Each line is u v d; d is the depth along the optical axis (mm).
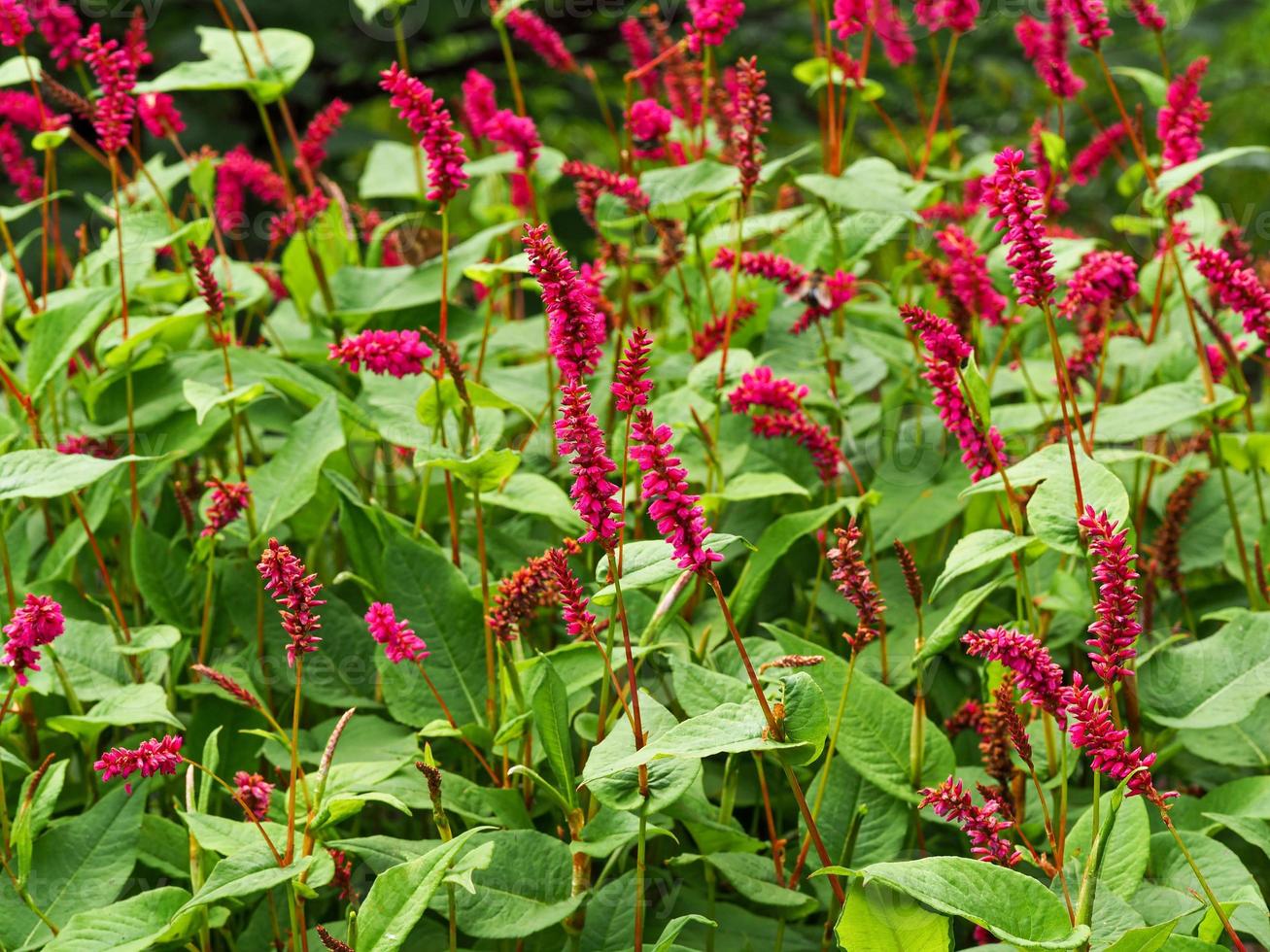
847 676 1814
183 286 2758
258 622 2146
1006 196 1576
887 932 1446
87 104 2547
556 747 1690
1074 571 2146
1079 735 1394
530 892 1663
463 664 2029
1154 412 2248
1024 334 2807
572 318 1443
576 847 1622
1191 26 5531
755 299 2666
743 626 2158
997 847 1544
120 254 2291
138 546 2213
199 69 2600
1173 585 2314
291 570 1549
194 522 2484
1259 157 5391
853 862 1835
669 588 2131
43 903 1743
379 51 5527
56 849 1784
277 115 5184
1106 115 5676
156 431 2396
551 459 2533
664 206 2514
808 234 2637
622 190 2342
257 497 2199
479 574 2199
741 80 2096
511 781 1896
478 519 1923
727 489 2188
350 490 2211
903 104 5355
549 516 2111
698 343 2445
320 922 1969
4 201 4742
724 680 1729
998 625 2225
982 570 2271
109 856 1787
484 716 1995
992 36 5586
